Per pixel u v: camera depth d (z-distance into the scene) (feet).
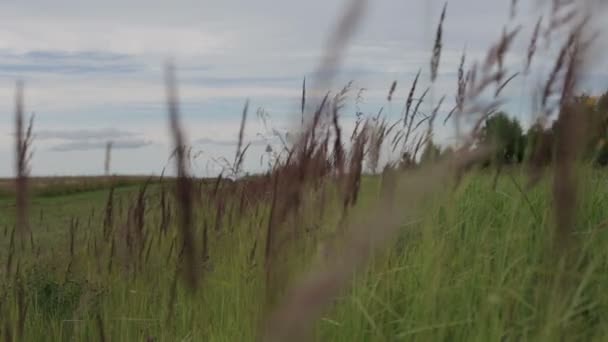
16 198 9.05
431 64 11.25
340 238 9.76
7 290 14.53
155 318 14.90
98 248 17.80
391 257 12.41
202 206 16.88
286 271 8.08
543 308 9.12
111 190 16.12
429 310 9.63
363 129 10.77
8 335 12.17
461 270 11.47
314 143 7.14
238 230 17.13
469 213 14.15
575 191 5.66
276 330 2.23
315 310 2.23
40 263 17.90
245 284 13.52
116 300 16.37
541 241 10.88
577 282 9.66
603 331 9.34
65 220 26.91
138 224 15.30
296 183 7.67
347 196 10.36
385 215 2.37
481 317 8.72
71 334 15.90
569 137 5.53
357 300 9.82
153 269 16.79
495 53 9.41
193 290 7.11
